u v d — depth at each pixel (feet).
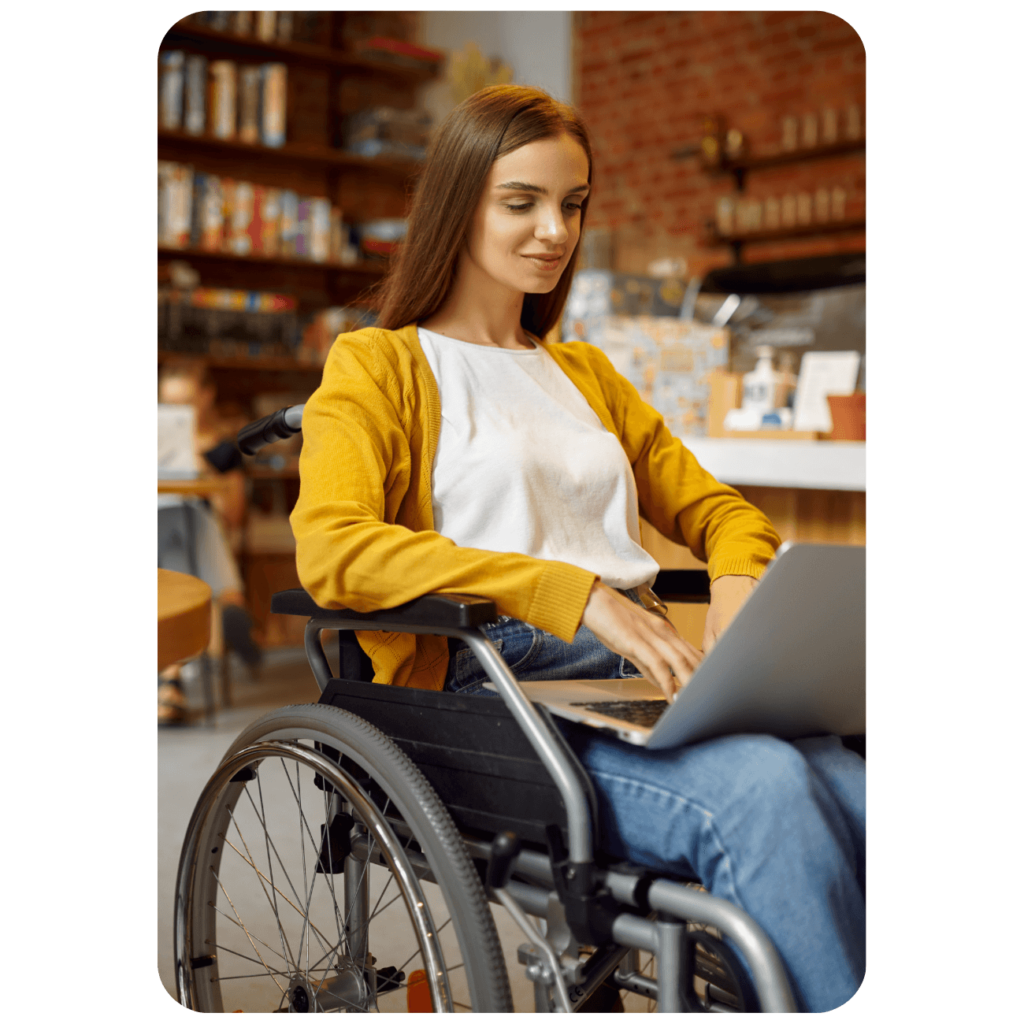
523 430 3.91
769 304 7.80
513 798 3.13
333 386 3.68
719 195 16.55
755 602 2.66
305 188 16.42
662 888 2.77
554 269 3.86
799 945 2.68
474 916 2.99
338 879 6.39
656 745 2.91
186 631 3.12
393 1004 4.56
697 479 4.55
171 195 14.16
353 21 17.12
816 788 2.88
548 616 3.18
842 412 6.51
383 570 3.24
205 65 14.61
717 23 16.44
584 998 3.06
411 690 3.41
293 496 15.74
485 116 3.78
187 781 8.47
